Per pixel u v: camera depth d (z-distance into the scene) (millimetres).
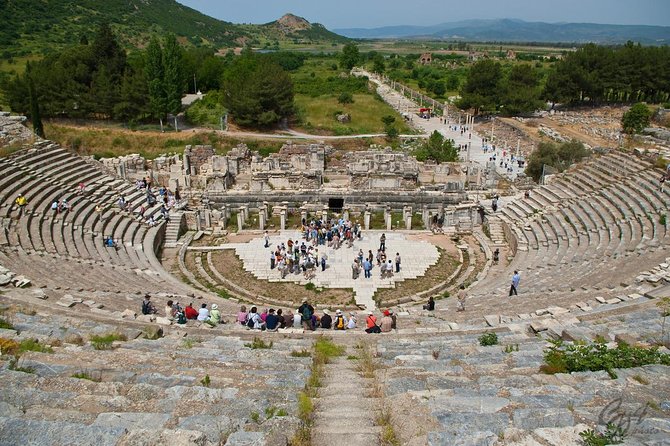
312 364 13406
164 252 35906
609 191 34969
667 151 38406
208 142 65000
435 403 9680
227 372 12188
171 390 10289
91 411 9273
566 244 31578
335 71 138500
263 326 19922
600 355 11883
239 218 39938
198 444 7730
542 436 7996
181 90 72125
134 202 39594
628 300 18891
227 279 31391
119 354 13062
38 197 32688
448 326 18422
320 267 33031
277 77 73188
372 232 39406
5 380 10250
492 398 9727
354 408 9984
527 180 49938
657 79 96812
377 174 45125
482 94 96562
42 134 53656
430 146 60750
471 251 36125
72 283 23125
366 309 27484
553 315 17906
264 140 66688
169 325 18109
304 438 8461
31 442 7594
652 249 25406
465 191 45406
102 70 69188
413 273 32375
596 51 100125
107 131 64938
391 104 102688
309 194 44031
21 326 14797
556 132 77125
